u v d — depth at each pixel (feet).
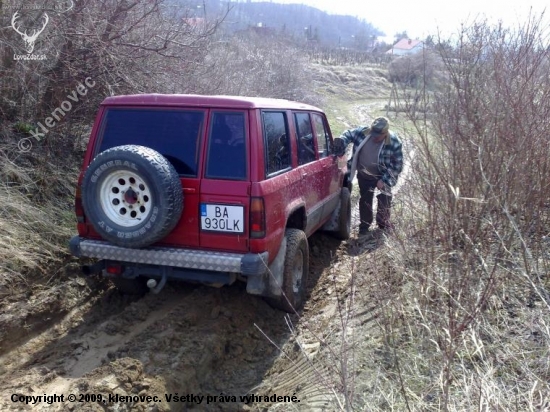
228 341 14.70
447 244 13.85
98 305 16.38
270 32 81.30
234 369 13.94
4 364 13.20
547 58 16.94
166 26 27.71
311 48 150.51
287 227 17.61
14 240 16.76
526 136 14.03
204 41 30.04
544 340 11.65
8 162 19.97
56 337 14.70
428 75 19.63
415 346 12.26
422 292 12.73
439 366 11.21
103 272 15.26
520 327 12.39
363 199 25.54
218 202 13.88
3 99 22.15
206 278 14.49
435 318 12.16
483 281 13.08
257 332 15.52
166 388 11.73
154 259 14.10
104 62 23.98
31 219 18.19
